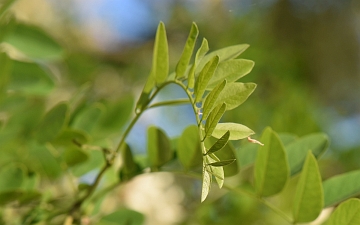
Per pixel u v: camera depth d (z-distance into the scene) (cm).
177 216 68
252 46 94
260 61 90
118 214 47
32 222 44
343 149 80
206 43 34
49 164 46
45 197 45
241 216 59
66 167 46
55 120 44
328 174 75
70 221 43
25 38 51
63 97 81
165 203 69
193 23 35
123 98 49
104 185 50
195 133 42
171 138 46
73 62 87
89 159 46
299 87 90
